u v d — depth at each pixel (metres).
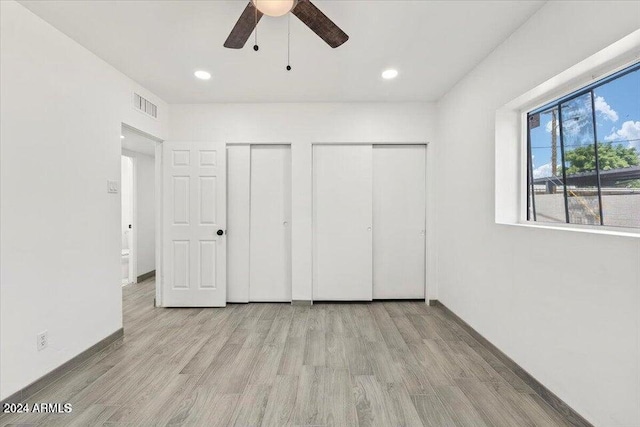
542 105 2.10
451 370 2.10
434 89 3.13
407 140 3.52
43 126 1.94
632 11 1.33
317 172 3.61
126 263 5.09
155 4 1.82
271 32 2.11
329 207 3.62
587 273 1.52
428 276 3.55
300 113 3.51
